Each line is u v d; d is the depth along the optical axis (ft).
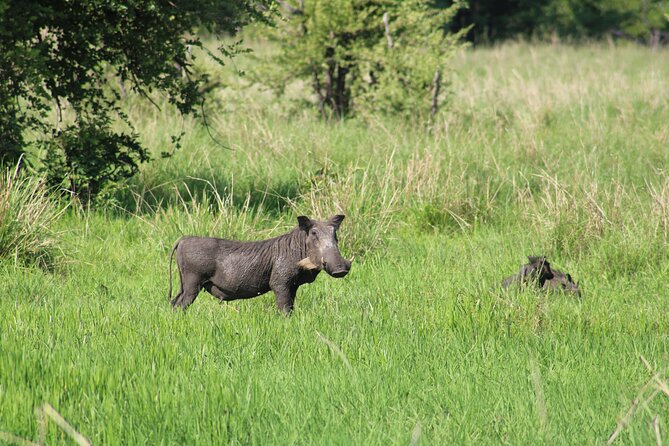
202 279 95.76
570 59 425.28
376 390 68.23
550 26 565.12
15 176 131.85
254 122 215.10
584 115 258.16
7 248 117.19
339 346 80.28
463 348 80.74
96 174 150.61
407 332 86.58
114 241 134.72
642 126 241.96
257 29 249.75
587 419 63.36
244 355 77.10
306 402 65.67
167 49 150.61
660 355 79.56
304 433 60.29
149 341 79.25
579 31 562.25
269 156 184.85
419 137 205.98
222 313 94.27
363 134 214.48
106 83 159.63
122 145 157.79
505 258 129.08
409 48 238.07
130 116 211.00
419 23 251.19
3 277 109.40
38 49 138.31
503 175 173.27
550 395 68.33
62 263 120.47
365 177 149.69
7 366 69.56
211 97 234.58
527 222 149.89
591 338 86.02
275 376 71.72
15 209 120.98
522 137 207.82
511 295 97.35
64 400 64.95
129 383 66.85
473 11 574.15
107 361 73.36
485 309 91.61
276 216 152.25
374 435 59.41
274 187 165.99
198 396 65.72
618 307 102.68
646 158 194.29
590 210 137.90
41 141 151.12
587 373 74.54
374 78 248.52
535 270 107.34
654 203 140.77
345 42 248.52
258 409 64.08
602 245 127.95
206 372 71.82
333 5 240.94
